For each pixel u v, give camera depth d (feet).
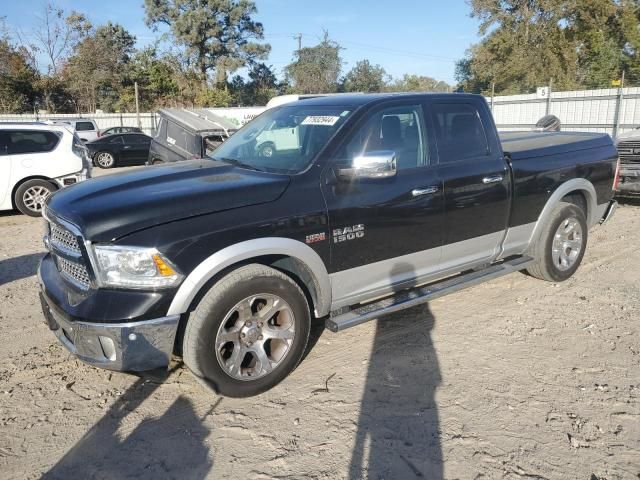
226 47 154.51
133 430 10.32
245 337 10.93
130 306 9.73
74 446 9.87
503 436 9.96
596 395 11.25
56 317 10.75
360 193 12.19
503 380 11.90
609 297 16.63
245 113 66.64
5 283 19.26
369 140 12.71
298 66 170.71
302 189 11.47
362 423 10.41
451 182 13.79
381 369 12.47
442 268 14.37
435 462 9.29
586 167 17.56
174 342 10.55
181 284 9.93
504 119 74.23
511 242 15.94
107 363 10.01
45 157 31.81
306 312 11.67
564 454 9.45
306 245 11.35
